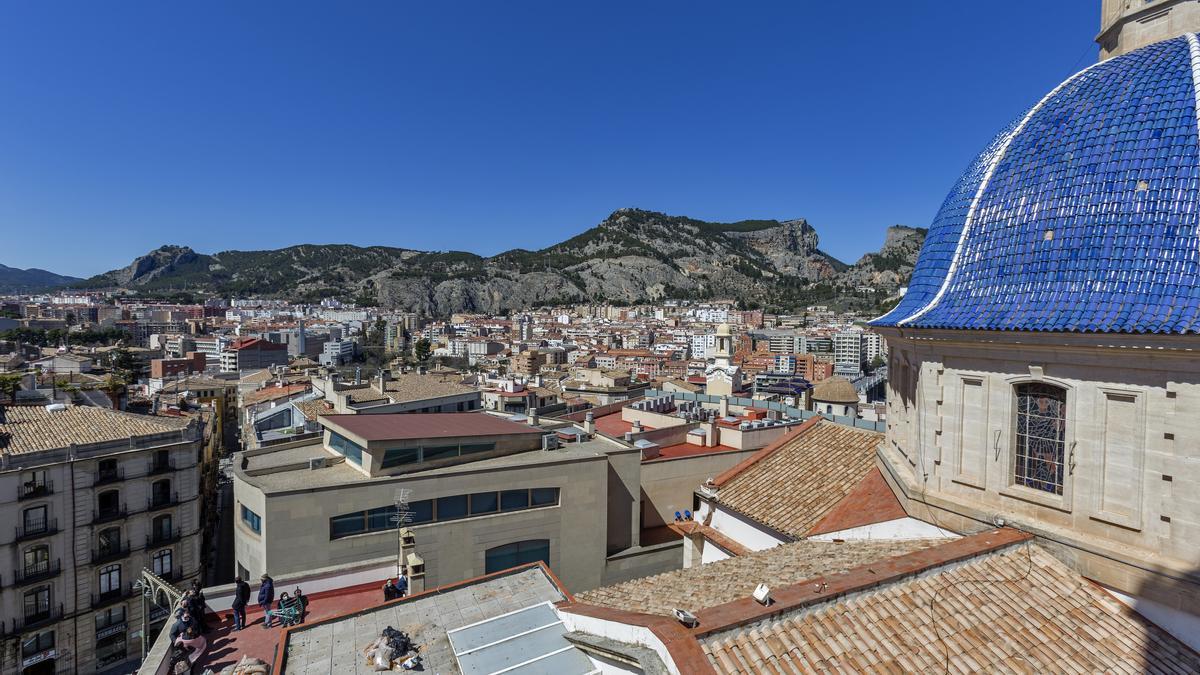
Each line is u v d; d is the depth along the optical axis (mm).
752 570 19875
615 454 47188
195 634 24562
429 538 39500
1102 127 18922
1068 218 18484
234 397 159250
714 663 12648
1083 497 17297
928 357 21094
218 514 95062
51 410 62938
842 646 13695
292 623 26750
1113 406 16719
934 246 22828
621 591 21156
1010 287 19094
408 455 41250
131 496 60875
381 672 18562
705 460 51312
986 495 19547
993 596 16016
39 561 55312
